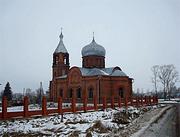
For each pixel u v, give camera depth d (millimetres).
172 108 39375
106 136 14531
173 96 114625
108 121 20812
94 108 29594
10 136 13406
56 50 65125
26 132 14609
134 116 27469
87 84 53469
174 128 17594
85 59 60469
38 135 13977
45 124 17812
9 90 78438
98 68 58656
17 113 19328
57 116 22125
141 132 16062
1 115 18156
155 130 16844
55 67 64312
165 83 90250
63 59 64625
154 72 91562
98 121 18016
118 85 53719
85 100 28109
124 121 21984
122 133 15727
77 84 55188
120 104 36031
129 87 57312
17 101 53812
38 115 21219
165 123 20531
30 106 43781
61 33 66625
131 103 41094
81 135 14250
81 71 55219
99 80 51719
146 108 38625
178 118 23953
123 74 54719
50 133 14609
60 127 16562
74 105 26188
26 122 18172
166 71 90188
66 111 25078
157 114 29094
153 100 53719
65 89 57875
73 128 16422
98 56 59844
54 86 61031
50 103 53812
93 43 60406
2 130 14781
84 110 27703
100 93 51406
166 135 14898
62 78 58875
